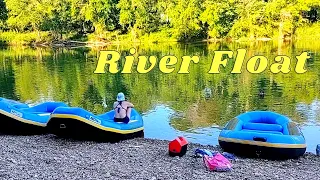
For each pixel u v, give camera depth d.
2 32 82.12
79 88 26.20
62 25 76.44
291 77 27.80
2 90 25.77
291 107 17.92
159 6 73.25
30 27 79.94
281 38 62.53
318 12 65.75
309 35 62.59
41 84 28.31
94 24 74.25
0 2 84.75
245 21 64.25
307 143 12.31
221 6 66.19
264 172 8.50
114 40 72.12
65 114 10.71
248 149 9.66
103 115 12.41
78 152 9.99
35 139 11.55
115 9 75.06
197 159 9.45
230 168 8.46
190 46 58.41
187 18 68.50
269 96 20.91
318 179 8.10
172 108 18.28
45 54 55.25
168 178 7.91
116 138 11.35
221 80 27.86
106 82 28.86
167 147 10.67
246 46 53.75
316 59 37.28
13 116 11.84
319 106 17.97
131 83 28.03
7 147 10.37
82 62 43.22
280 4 62.59
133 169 8.48
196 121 15.55
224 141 9.95
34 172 8.05
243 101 19.75
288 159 9.66
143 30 71.31
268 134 9.62
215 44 60.19
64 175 7.91
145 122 15.33
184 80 28.64
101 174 8.05
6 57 52.50
